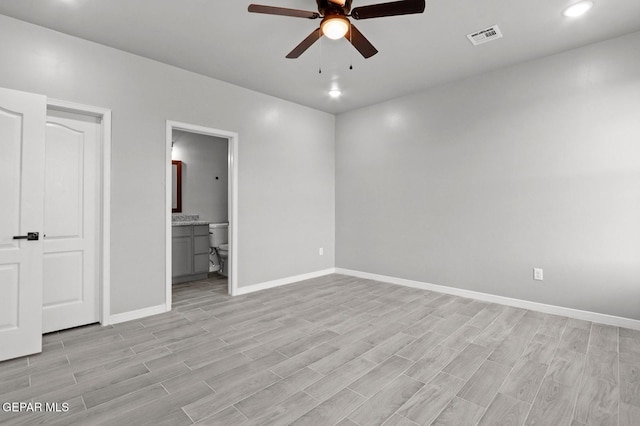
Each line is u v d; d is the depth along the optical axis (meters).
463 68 3.50
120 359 2.30
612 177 2.89
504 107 3.49
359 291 4.12
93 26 2.66
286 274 4.55
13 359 2.29
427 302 3.63
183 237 4.63
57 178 2.81
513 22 2.62
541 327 2.86
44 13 2.47
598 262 2.97
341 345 2.52
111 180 3.00
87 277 2.96
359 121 4.91
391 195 4.54
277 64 3.38
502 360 2.26
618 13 2.49
